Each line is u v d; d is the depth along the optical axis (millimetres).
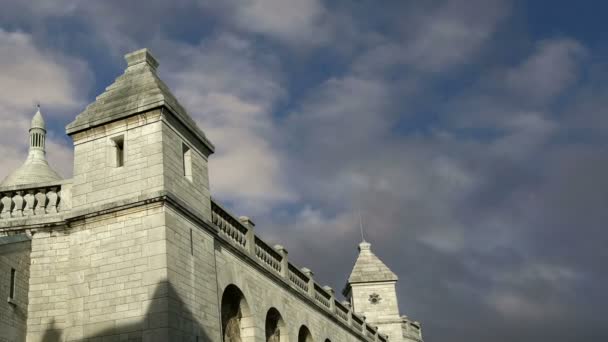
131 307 18469
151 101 20656
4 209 20688
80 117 21625
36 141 51188
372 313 56219
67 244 20203
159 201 19312
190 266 19953
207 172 23047
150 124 20562
